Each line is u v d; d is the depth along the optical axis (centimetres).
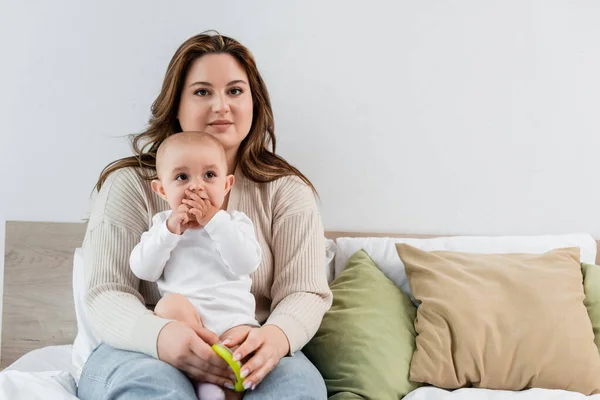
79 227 203
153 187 141
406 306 175
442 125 204
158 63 203
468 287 169
